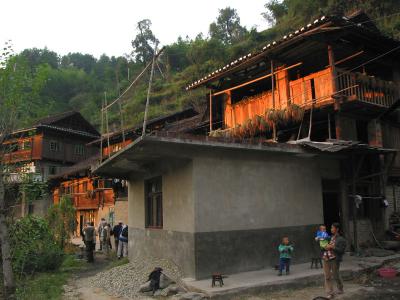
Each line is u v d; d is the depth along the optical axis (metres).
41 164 36.69
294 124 14.79
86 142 41.88
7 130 8.13
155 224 11.92
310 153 10.99
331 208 13.71
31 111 8.43
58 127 38.38
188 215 9.59
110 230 18.33
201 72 49.91
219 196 9.83
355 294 8.34
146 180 12.66
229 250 9.71
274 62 14.98
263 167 10.79
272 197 10.79
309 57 14.95
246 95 18.45
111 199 24.62
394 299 8.04
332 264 8.32
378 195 13.91
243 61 15.18
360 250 12.32
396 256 11.67
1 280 8.84
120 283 10.03
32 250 12.26
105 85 76.56
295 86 14.62
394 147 15.17
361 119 14.30
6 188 8.82
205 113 20.08
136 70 69.50
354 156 12.49
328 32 12.88
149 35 73.69
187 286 8.76
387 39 13.59
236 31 64.12
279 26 47.25
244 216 10.15
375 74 15.95
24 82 8.23
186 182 9.80
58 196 30.61
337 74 13.18
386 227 14.02
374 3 31.38
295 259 10.92
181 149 9.41
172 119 29.22
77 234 27.94
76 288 10.40
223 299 8.04
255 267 10.07
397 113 15.06
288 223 10.97
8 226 8.88
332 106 13.05
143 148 9.00
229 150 10.00
